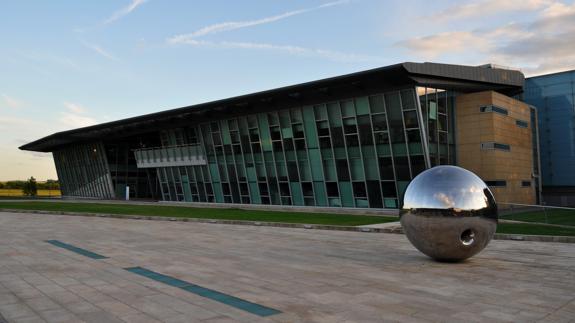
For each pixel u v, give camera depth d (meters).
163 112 43.66
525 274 9.93
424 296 8.02
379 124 32.56
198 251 13.99
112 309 7.26
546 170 48.25
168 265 11.42
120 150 66.94
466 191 10.45
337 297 8.00
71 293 8.36
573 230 18.36
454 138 34.34
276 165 39.78
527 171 38.69
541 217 28.86
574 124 46.62
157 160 53.31
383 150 32.62
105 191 67.31
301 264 11.55
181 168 50.88
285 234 18.91
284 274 10.18
